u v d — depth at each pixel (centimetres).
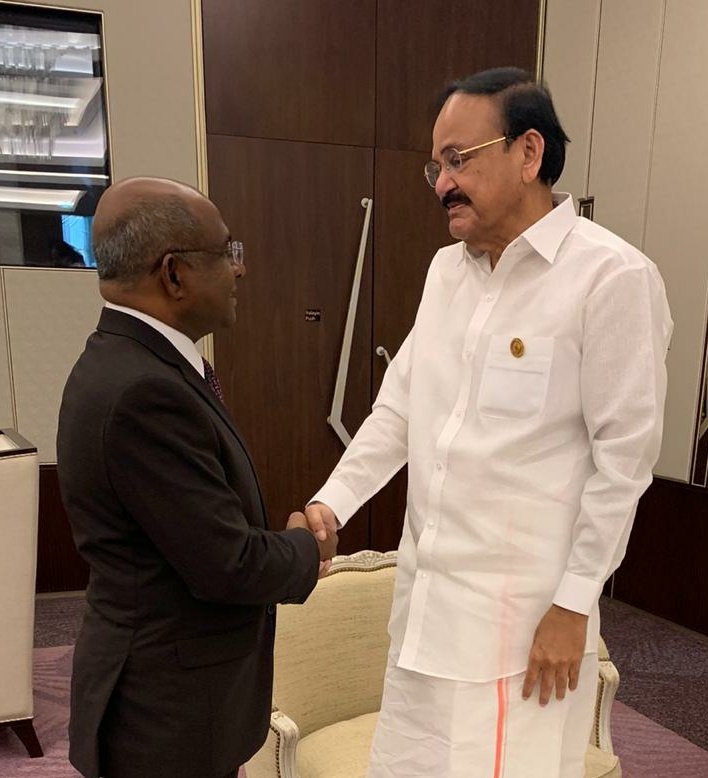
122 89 292
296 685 151
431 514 110
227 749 106
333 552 128
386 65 326
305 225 325
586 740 113
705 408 288
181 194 98
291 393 334
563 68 341
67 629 281
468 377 107
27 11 284
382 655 164
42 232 299
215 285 101
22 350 298
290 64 312
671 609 308
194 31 295
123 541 97
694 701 244
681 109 288
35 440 303
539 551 104
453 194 102
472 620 107
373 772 120
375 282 341
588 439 104
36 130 293
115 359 95
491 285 107
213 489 95
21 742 212
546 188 105
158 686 99
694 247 288
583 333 99
